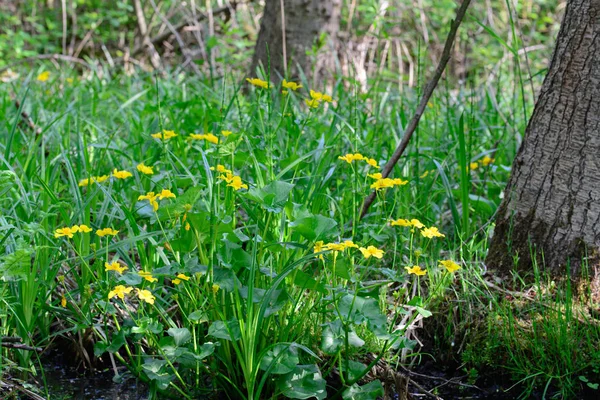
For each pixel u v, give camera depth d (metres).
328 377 2.54
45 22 11.27
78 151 3.50
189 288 2.46
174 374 2.47
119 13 10.53
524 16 10.67
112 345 2.34
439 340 2.86
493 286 2.91
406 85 7.10
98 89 5.73
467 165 3.69
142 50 9.16
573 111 2.79
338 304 2.37
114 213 3.13
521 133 4.70
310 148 3.80
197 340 2.48
